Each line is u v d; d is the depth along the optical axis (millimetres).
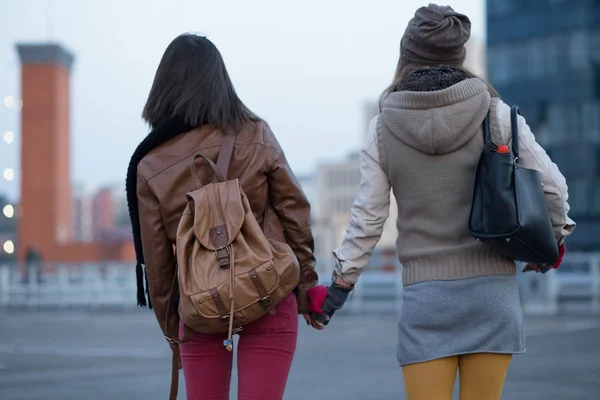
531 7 62969
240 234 3244
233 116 3469
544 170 3223
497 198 3109
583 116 60500
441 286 3238
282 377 3367
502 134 3240
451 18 3400
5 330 18734
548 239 3111
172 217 3426
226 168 3383
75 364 11297
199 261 3229
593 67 60438
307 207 3502
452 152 3262
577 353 11367
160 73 3498
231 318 3166
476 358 3221
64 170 66562
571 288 22891
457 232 3256
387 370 9992
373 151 3406
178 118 3436
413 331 3275
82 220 166500
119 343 14633
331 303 3531
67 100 67375
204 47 3500
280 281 3232
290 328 3383
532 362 10336
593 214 59594
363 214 3420
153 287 3521
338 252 3496
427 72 3330
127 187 3535
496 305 3191
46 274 42156
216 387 3420
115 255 64188
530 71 62781
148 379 9555
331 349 12711
